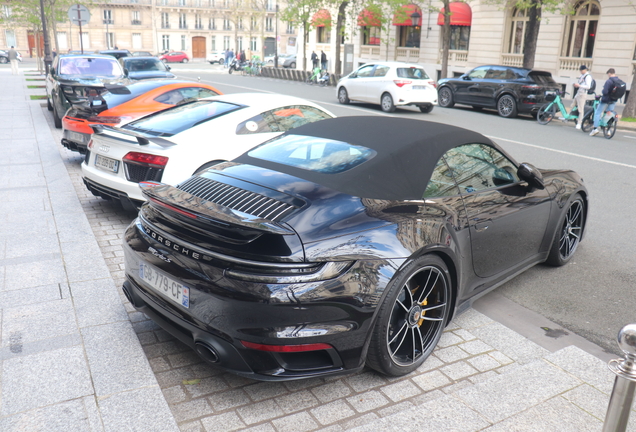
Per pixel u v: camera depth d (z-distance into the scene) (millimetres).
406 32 34688
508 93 17562
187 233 2707
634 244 5426
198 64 60656
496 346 3342
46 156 8297
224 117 5523
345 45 39469
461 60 30297
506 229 3682
